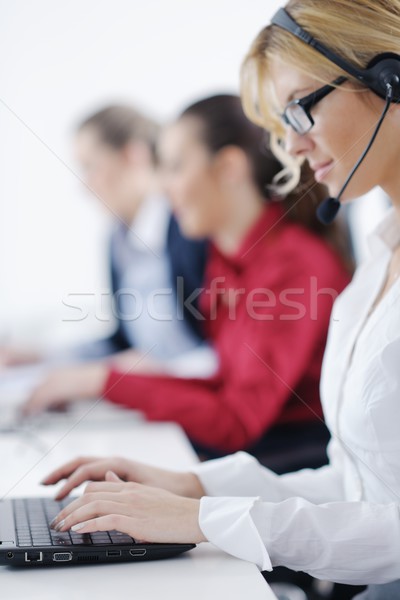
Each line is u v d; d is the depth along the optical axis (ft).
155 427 6.52
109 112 11.85
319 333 7.47
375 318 3.91
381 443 3.66
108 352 10.68
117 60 12.10
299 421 7.40
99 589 2.93
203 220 9.30
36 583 3.01
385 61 3.80
